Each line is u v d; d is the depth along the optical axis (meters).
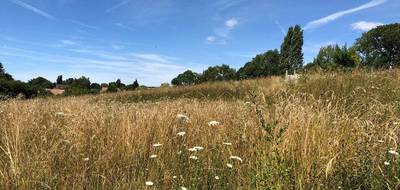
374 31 51.44
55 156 4.57
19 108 7.39
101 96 25.23
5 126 5.35
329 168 3.69
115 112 6.97
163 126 5.59
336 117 5.25
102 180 4.18
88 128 5.47
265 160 4.05
